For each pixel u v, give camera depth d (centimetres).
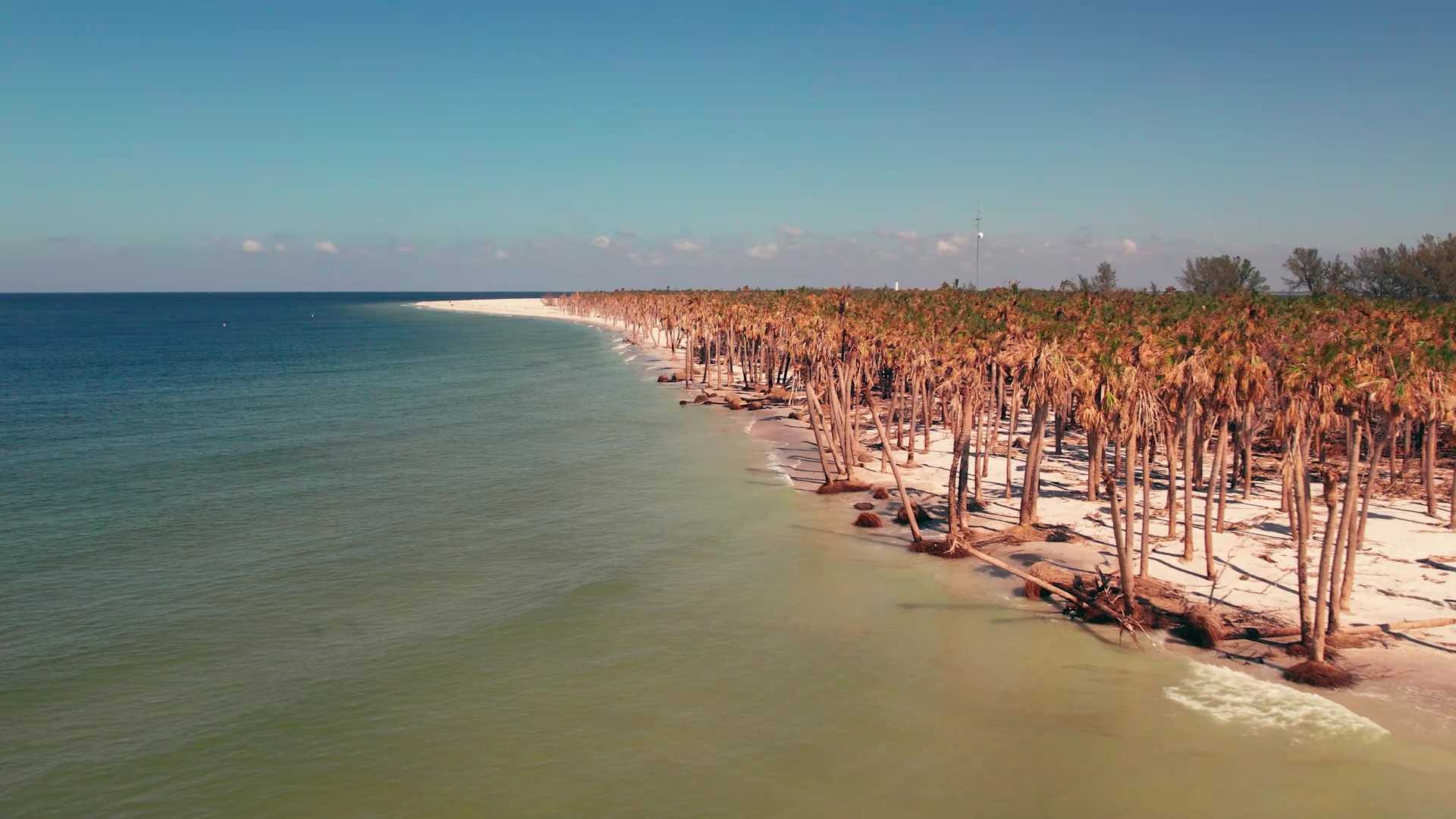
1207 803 2494
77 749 2830
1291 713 2909
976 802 2542
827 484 5953
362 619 3844
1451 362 3638
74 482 6275
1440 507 5088
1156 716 2939
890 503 5616
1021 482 5978
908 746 2831
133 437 8131
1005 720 2962
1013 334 5250
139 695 3170
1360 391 3250
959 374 5153
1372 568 4022
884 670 3341
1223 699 3019
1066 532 4716
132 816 2506
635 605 3994
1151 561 4241
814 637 3644
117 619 3825
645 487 6162
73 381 12662
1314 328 5159
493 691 3216
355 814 2517
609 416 9425
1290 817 2425
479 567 4497
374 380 13112
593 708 3098
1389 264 11881
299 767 2745
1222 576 4019
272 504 5712
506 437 8175
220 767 2738
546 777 2694
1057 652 3438
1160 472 6256
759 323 11012
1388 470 5997
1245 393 3966
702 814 2511
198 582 4269
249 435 8288
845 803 2548
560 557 4644
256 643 3597
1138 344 4347
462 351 18912
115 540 4912
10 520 5291
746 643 3597
